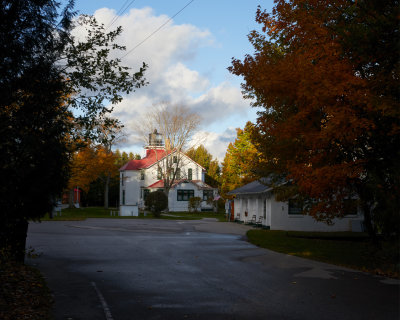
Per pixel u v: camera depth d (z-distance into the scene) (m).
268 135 16.42
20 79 7.96
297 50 12.95
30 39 7.98
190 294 8.96
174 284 10.05
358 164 12.48
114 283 10.12
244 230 28.20
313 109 12.55
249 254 15.88
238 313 7.45
